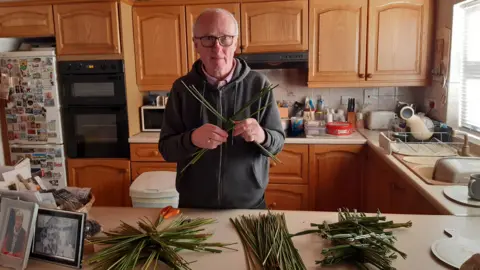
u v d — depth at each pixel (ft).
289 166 10.33
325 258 3.45
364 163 10.03
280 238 3.79
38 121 10.71
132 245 3.60
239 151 5.36
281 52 10.64
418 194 6.26
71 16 10.39
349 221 3.98
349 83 10.67
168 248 3.53
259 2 10.45
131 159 10.71
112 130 10.72
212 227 4.26
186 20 10.75
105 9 10.25
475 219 4.39
